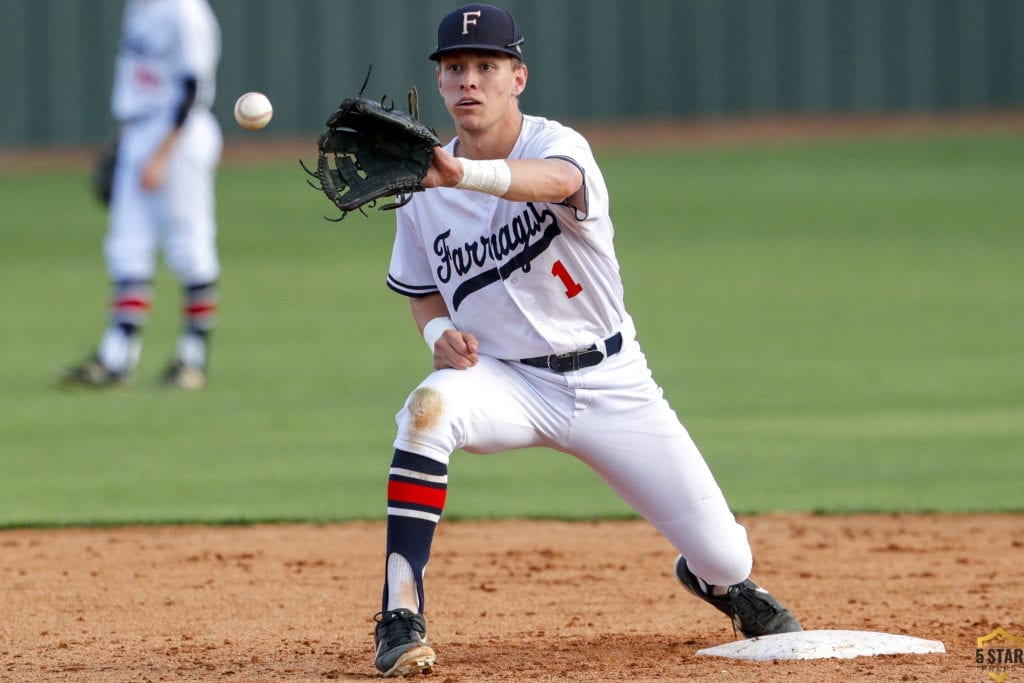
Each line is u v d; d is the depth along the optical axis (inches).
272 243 3021.7
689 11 4190.5
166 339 2079.2
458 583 883.4
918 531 1018.7
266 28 4018.2
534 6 4126.5
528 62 4153.5
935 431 1366.9
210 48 1635.1
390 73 4025.6
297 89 4050.2
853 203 3299.7
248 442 1359.5
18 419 1475.1
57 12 3941.9
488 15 633.0
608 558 956.0
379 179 579.8
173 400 1584.6
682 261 2687.0
